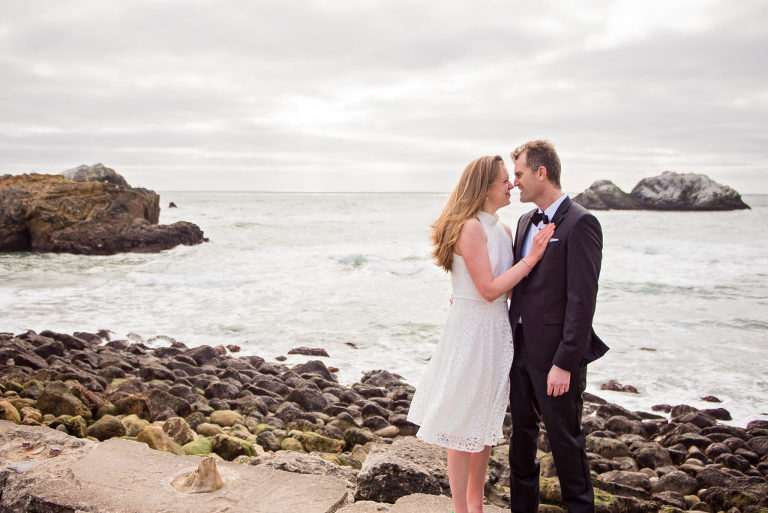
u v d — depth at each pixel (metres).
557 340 3.24
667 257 23.73
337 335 12.38
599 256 3.19
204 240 32.06
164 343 11.85
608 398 9.00
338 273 20.09
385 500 4.23
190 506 3.47
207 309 14.66
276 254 25.34
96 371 9.29
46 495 3.56
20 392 7.55
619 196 77.50
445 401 3.30
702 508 5.26
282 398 8.48
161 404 7.23
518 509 3.49
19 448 4.20
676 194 75.25
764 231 36.59
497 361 3.37
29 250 28.98
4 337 10.92
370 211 66.00
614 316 13.88
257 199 116.88
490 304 3.38
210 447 5.80
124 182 45.34
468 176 3.39
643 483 5.70
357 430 6.66
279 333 12.54
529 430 3.43
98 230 28.78
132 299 15.76
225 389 8.44
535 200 3.42
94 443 4.31
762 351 11.11
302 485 3.80
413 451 4.68
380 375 9.54
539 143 3.35
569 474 3.26
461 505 3.42
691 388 9.33
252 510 3.47
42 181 31.22
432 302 15.50
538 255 3.26
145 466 3.98
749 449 6.96
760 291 16.80
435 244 3.46
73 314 14.00
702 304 15.17
